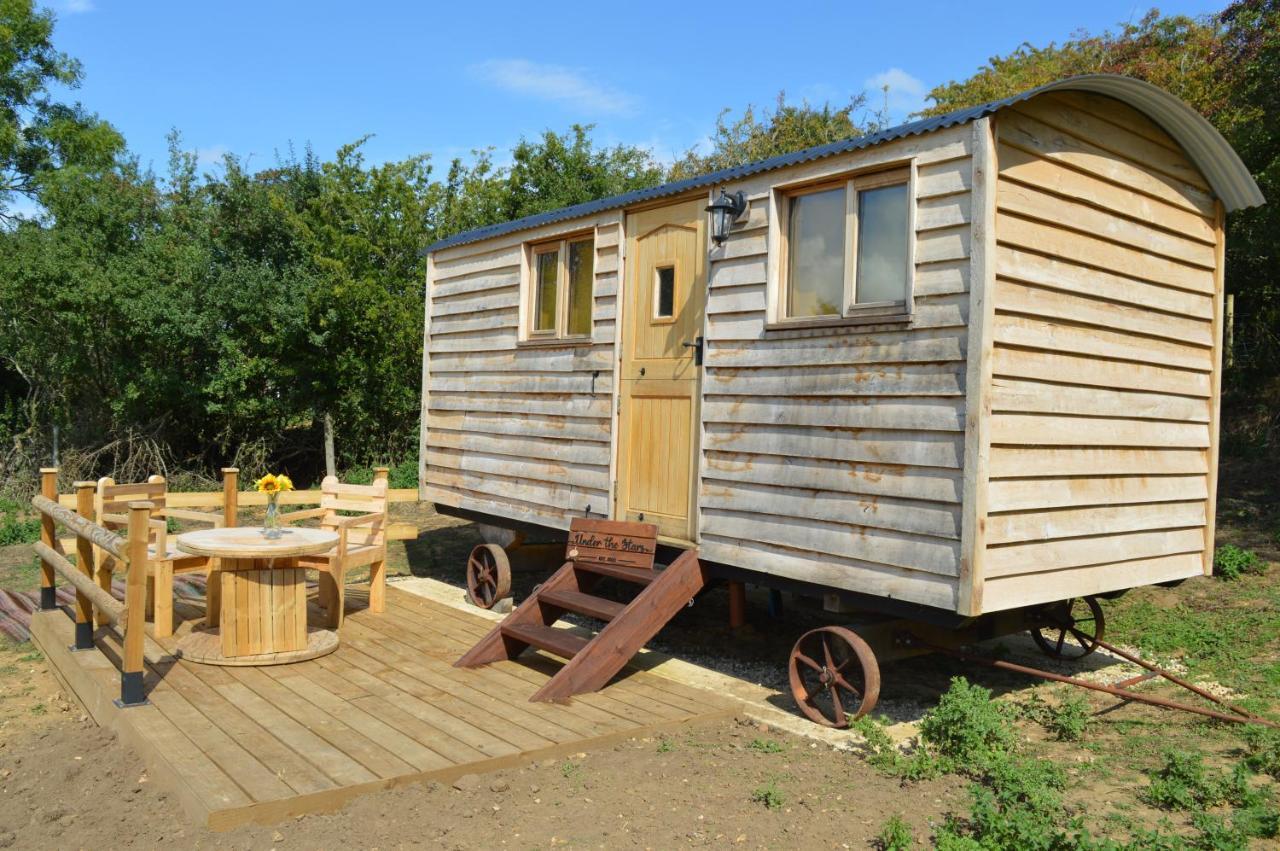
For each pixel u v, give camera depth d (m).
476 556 8.67
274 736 4.78
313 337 16.30
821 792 4.35
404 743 4.72
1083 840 3.52
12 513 13.96
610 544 6.89
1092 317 5.68
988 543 5.01
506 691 5.78
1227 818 4.04
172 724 4.92
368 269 16.98
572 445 7.85
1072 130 5.59
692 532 6.70
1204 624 7.48
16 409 18.00
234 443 18.34
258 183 17.67
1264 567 8.50
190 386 16.31
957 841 3.60
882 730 5.02
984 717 4.86
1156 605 8.05
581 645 6.03
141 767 4.62
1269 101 12.15
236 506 8.34
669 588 6.31
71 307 15.12
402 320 16.88
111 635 6.76
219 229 17.06
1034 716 5.67
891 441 5.37
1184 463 6.50
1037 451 5.30
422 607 8.23
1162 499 6.28
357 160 17.83
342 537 7.37
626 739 5.05
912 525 5.22
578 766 4.65
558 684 5.64
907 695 6.29
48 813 4.09
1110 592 6.45
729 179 6.45
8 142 23.11
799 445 5.90
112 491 7.30
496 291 8.95
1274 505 10.34
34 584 9.63
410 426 18.72
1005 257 5.09
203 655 6.21
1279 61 11.86
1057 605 6.58
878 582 5.40
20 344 16.56
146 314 15.14
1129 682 5.95
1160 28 20.45
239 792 4.02
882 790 4.39
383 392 17.55
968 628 6.18
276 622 6.28
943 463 5.08
